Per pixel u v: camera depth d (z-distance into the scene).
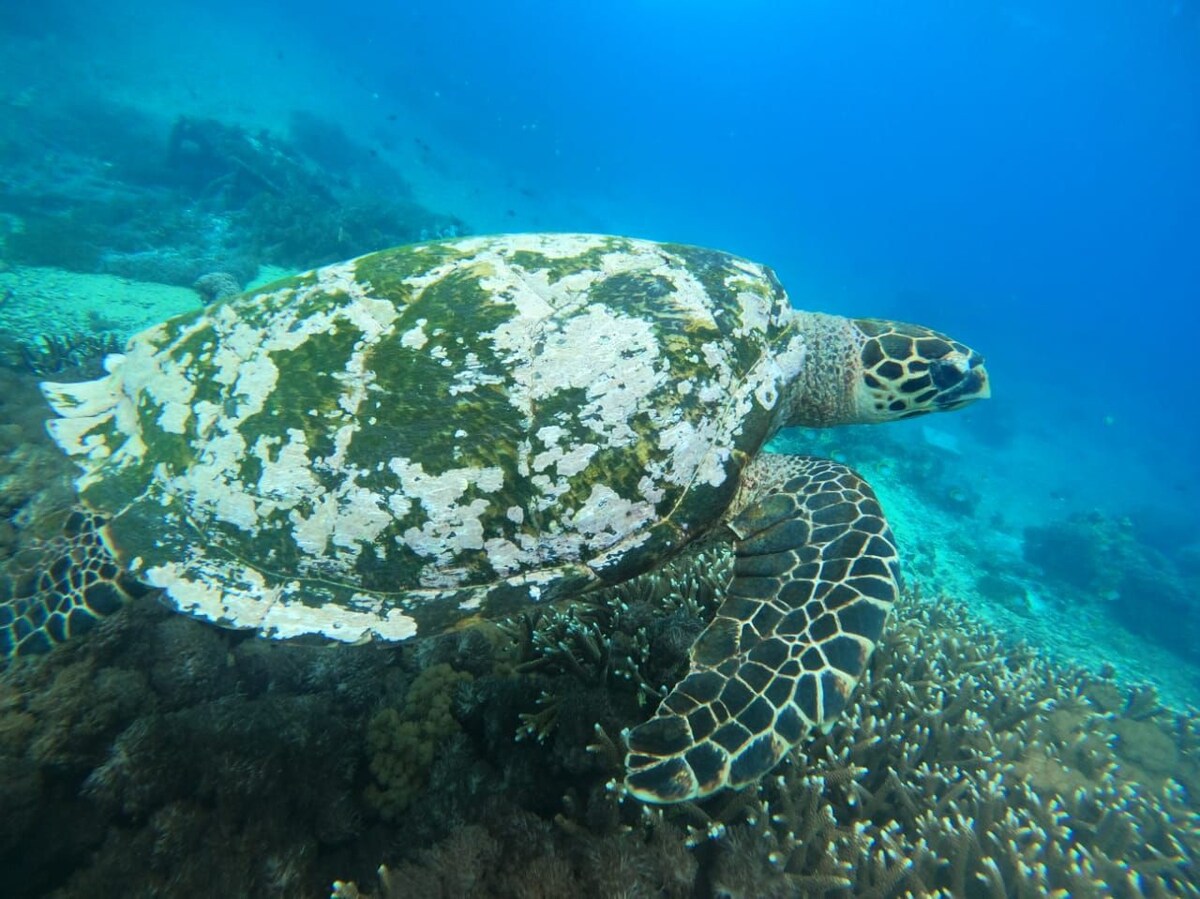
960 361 0.72
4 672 0.57
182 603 0.49
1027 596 1.77
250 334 0.55
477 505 0.49
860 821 0.54
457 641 0.65
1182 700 1.47
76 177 2.50
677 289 0.57
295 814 0.51
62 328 1.38
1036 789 0.64
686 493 0.52
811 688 0.46
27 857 0.47
